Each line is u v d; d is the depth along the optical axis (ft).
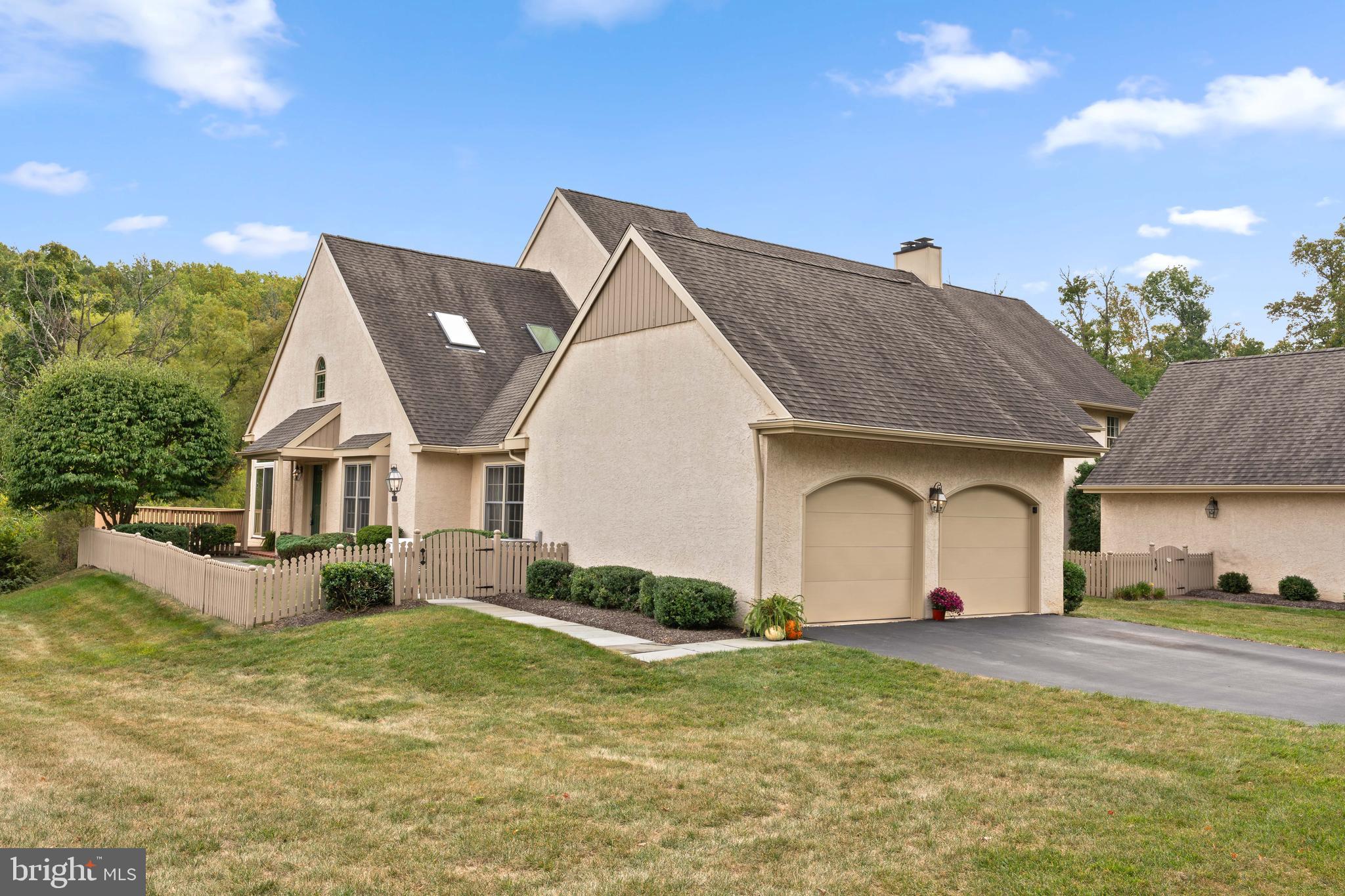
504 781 25.18
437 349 80.33
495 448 68.54
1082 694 35.27
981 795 24.03
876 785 24.85
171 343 161.38
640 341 55.36
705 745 28.91
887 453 51.01
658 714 32.91
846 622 49.98
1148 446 93.40
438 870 19.26
